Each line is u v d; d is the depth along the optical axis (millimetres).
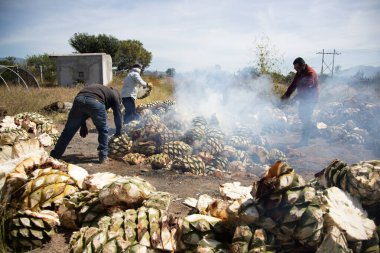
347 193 3354
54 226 3580
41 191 3893
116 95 6734
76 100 6320
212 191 4887
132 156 6539
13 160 4301
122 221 3141
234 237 2783
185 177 5551
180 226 3037
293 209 2793
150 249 2873
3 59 31031
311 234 2740
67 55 23672
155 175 5668
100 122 6395
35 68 31656
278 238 2830
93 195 3797
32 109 12492
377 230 2977
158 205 3322
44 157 4402
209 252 2793
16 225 3393
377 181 3244
